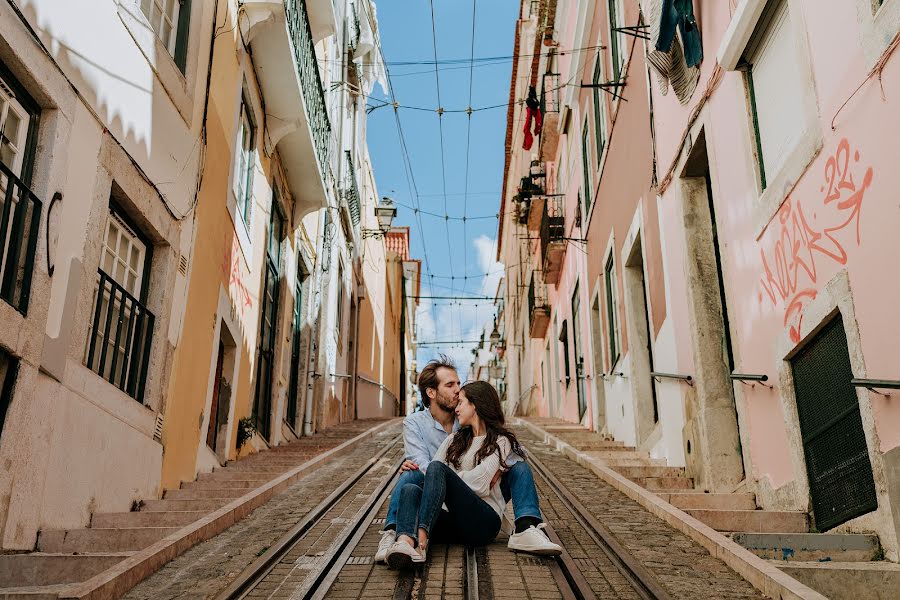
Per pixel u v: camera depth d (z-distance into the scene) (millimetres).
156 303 7039
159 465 6957
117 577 4117
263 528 5602
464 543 4844
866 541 4551
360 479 7797
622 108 11188
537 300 22344
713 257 7871
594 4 13773
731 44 6316
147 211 6742
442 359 5355
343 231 19875
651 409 10383
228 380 9719
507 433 4926
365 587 4098
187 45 7781
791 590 3730
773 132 6043
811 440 5520
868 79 4520
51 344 5211
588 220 14984
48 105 5301
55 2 5312
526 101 17109
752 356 6465
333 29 12781
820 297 5164
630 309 10867
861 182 4621
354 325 22750
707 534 4969
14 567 4547
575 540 5238
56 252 5293
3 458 4672
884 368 4402
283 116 11602
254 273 11000
